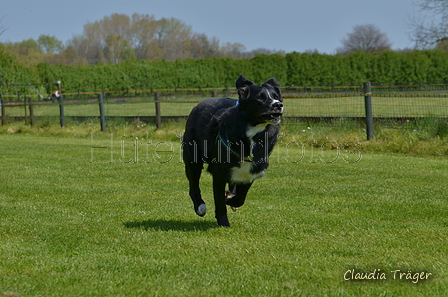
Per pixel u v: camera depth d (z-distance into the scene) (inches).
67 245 229.5
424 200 320.2
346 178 407.8
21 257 211.2
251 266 197.2
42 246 227.9
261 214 290.8
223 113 252.5
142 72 2140.7
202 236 243.3
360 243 227.6
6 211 304.0
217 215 265.0
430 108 687.7
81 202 331.6
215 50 4677.7
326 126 663.1
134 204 325.4
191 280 181.9
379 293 169.3
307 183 389.7
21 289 174.1
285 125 687.7
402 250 216.8
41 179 424.8
